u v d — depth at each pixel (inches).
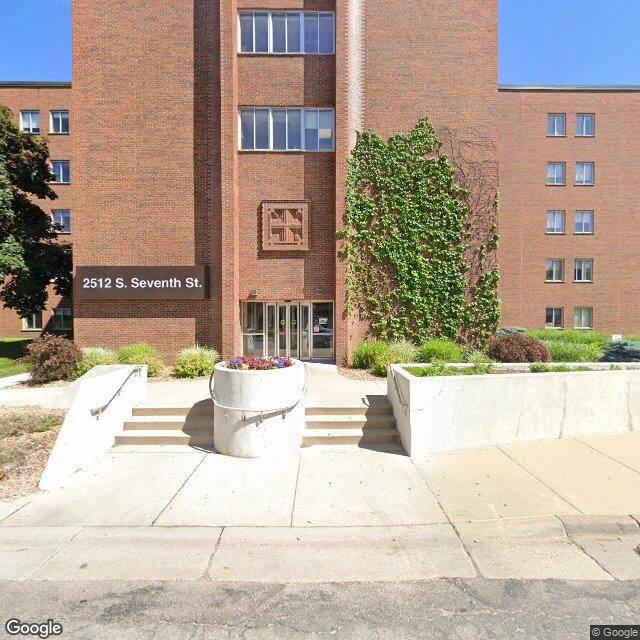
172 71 502.0
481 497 183.2
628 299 840.9
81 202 501.7
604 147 834.8
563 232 840.9
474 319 526.9
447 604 120.3
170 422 267.9
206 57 502.3
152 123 503.2
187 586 128.3
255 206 510.3
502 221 835.4
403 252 517.7
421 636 108.5
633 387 281.9
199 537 153.5
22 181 639.1
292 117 511.2
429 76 517.3
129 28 500.1
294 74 505.7
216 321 503.2
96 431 234.4
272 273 513.0
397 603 120.8
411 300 516.7
